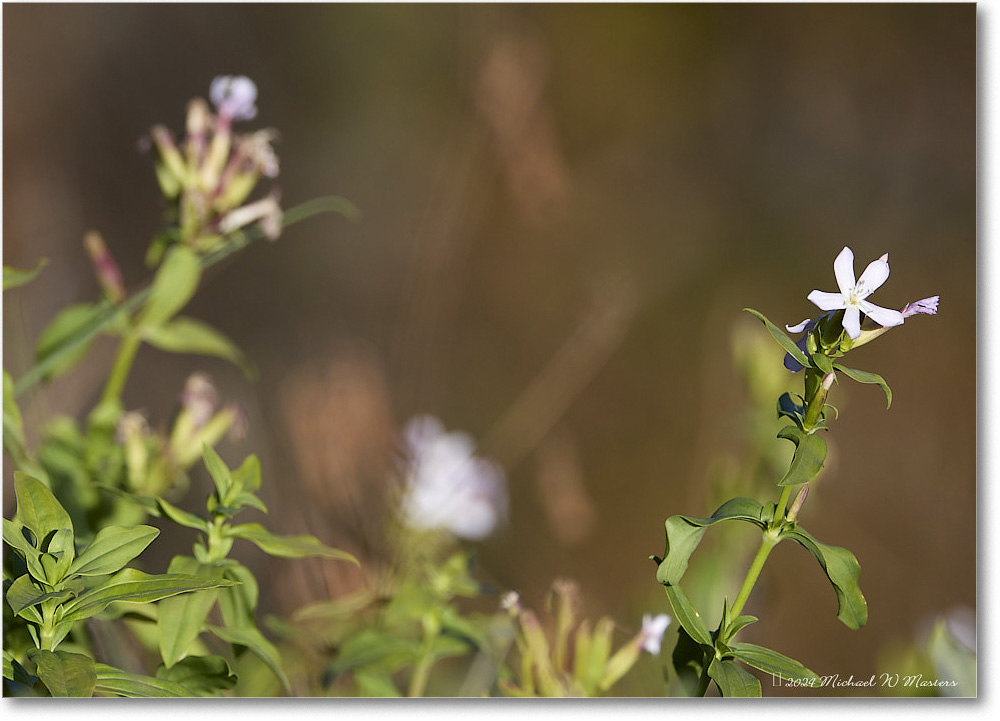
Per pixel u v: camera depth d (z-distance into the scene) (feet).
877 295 12.17
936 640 5.56
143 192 11.29
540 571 7.59
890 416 10.39
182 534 6.85
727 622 5.19
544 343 11.01
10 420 5.50
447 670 5.91
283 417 8.22
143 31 12.41
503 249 11.00
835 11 13.88
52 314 9.34
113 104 11.89
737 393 8.28
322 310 11.29
